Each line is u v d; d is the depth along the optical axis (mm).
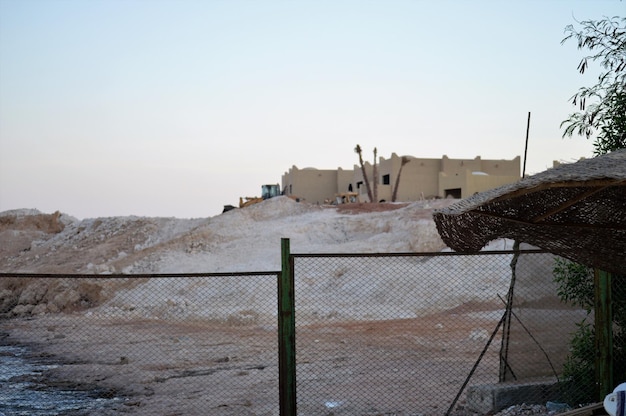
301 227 37656
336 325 19969
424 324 19078
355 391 10727
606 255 6816
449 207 5910
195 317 23594
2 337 20844
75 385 12547
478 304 21859
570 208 6371
